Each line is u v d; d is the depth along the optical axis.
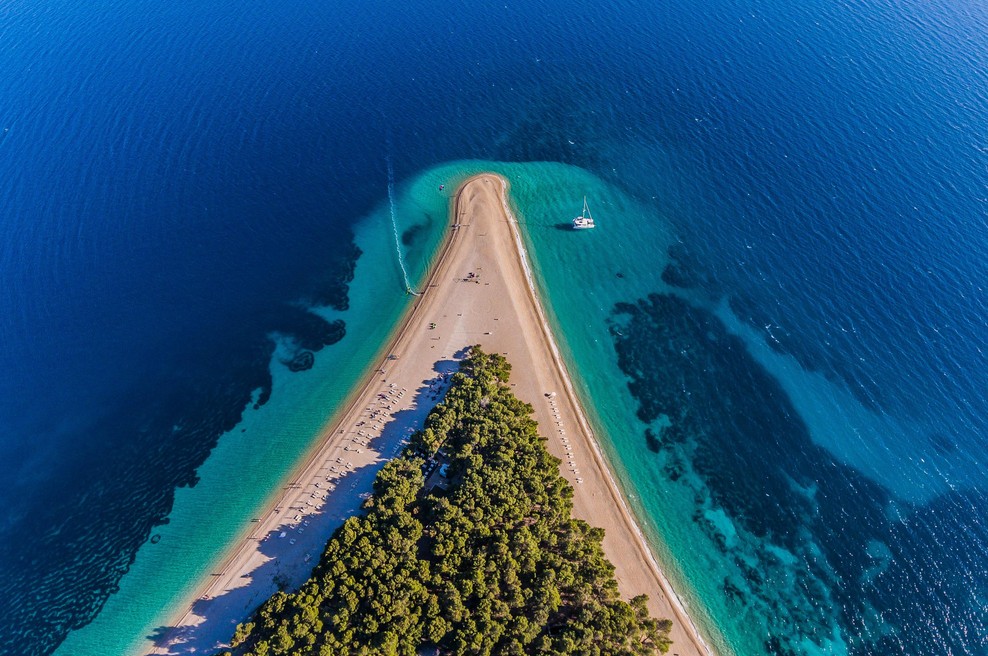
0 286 117.81
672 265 121.56
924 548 81.38
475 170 145.50
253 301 116.81
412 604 69.56
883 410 95.75
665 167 144.00
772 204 131.00
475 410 90.38
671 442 94.31
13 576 81.69
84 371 105.19
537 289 117.69
